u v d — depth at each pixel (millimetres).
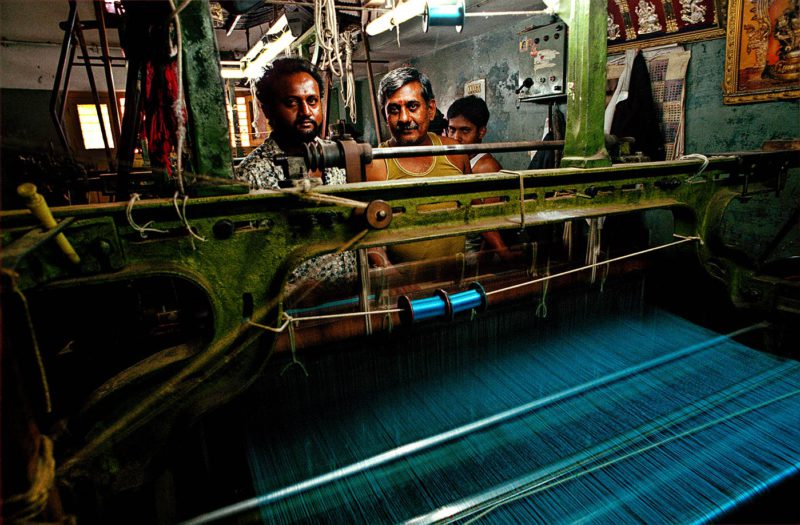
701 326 2678
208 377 1414
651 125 4309
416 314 1751
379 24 3355
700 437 1807
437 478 1679
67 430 1283
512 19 5957
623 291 2656
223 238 1355
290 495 1625
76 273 1182
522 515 1512
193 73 1259
